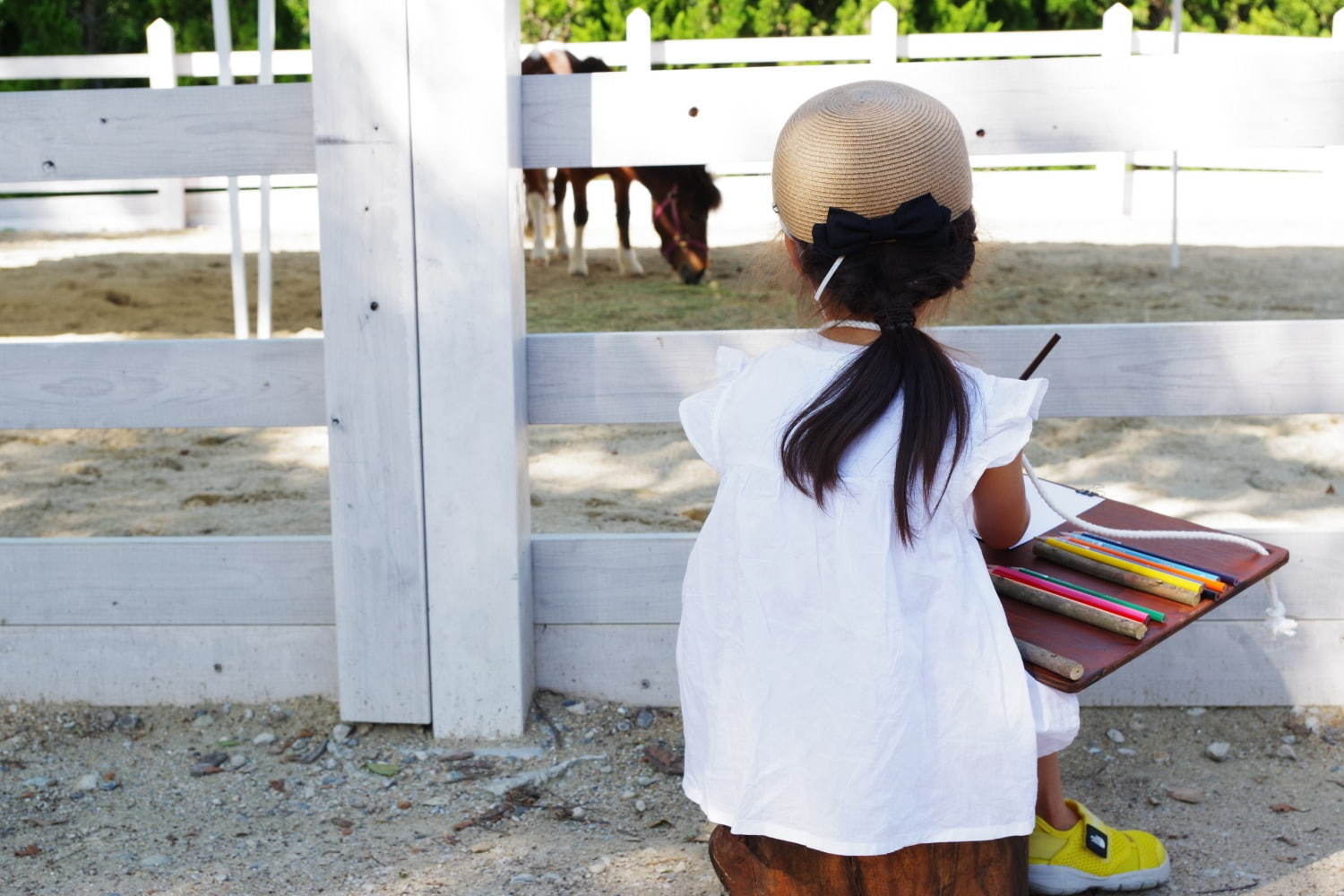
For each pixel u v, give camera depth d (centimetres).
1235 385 261
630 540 277
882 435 172
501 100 242
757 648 176
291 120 256
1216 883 220
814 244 171
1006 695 174
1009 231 985
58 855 231
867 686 169
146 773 261
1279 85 249
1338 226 991
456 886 221
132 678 286
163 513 430
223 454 507
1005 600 193
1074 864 214
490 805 249
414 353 252
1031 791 175
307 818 244
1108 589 194
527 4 1237
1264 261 837
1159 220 1049
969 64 252
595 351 266
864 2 1152
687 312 712
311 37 241
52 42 1148
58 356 268
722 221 1073
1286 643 275
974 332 260
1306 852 229
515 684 267
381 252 248
